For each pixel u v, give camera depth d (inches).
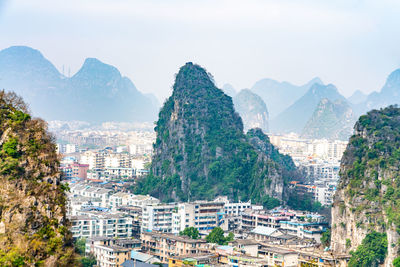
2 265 6441.9
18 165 7347.4
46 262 6771.7
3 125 7691.9
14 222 6855.3
